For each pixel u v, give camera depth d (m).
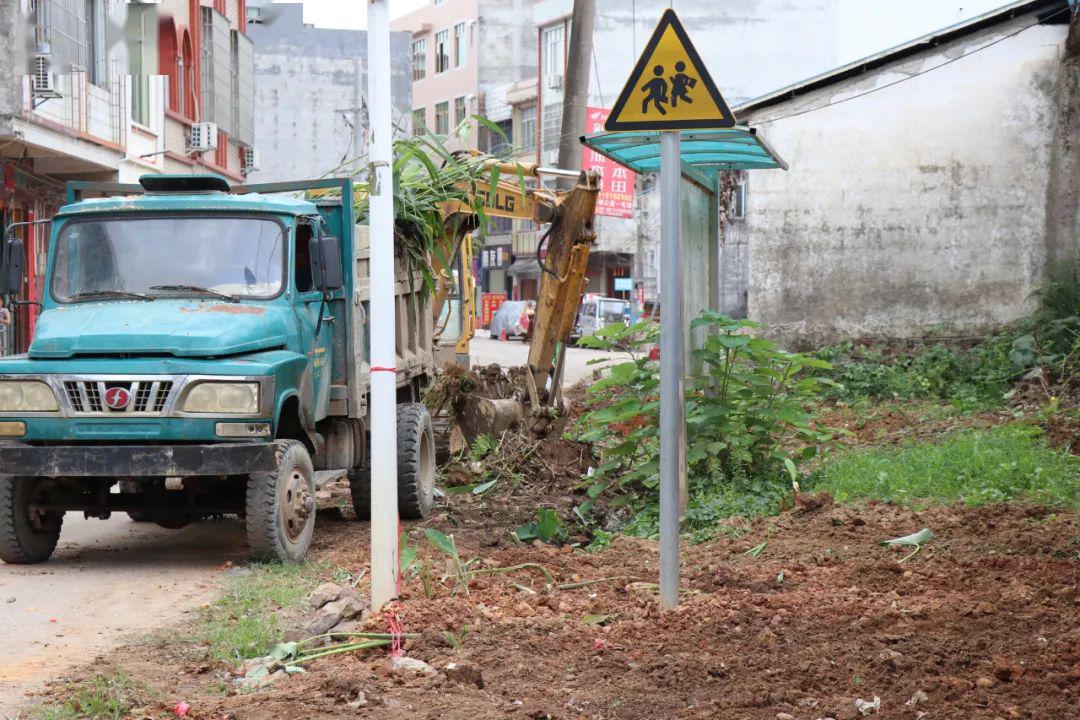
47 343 9.07
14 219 21.12
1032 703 5.25
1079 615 6.55
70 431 8.92
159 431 8.89
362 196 12.01
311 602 7.79
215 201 9.96
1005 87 21.27
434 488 11.97
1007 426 14.06
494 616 7.06
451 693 5.68
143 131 24.73
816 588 7.59
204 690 6.02
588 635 6.63
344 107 69.38
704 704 5.43
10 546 9.22
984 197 21.42
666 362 7.02
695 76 6.77
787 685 5.62
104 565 9.40
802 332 22.34
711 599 7.30
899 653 5.99
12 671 6.42
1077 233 21.06
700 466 10.77
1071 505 9.61
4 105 18.52
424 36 73.31
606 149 9.05
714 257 11.21
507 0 67.56
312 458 10.62
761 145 9.34
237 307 9.58
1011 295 21.31
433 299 13.99
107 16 23.00
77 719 5.55
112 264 9.83
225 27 30.77
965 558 8.21
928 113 21.64
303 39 68.88
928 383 18.89
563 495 12.15
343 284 10.39
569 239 13.49
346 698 5.62
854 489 10.69
